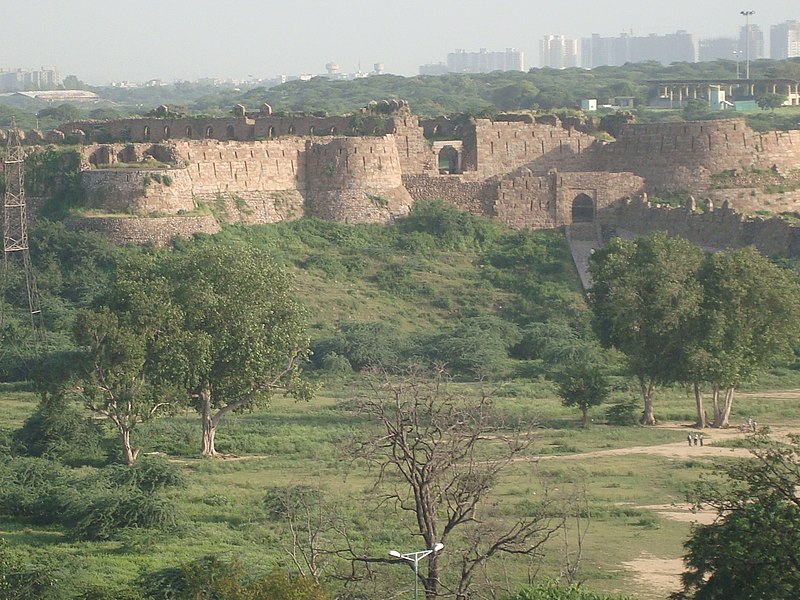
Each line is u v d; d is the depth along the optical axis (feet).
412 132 615.98
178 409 378.94
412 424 238.27
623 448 366.02
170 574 240.94
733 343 397.80
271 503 295.48
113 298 381.60
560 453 358.64
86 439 365.20
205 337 367.04
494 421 277.23
